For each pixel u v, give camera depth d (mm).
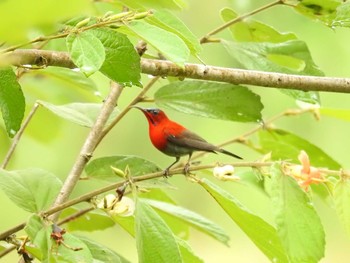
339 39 13219
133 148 14273
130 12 4090
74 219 5957
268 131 6461
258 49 5902
